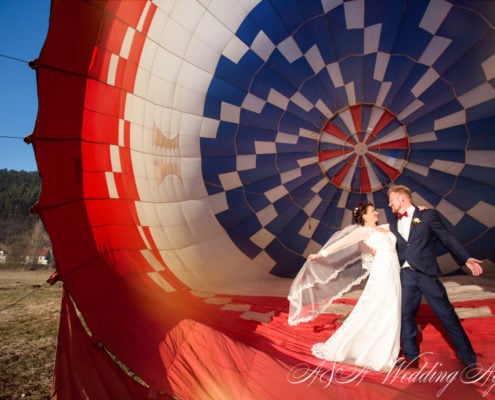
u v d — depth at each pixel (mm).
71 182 4664
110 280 4559
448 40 4164
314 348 3449
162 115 4883
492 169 5078
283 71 4566
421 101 4633
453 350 3367
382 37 4250
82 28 4113
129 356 3400
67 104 4453
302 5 4188
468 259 3014
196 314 4496
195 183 5285
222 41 4445
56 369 3516
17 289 13391
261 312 4762
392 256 3207
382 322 3068
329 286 3814
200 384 3039
